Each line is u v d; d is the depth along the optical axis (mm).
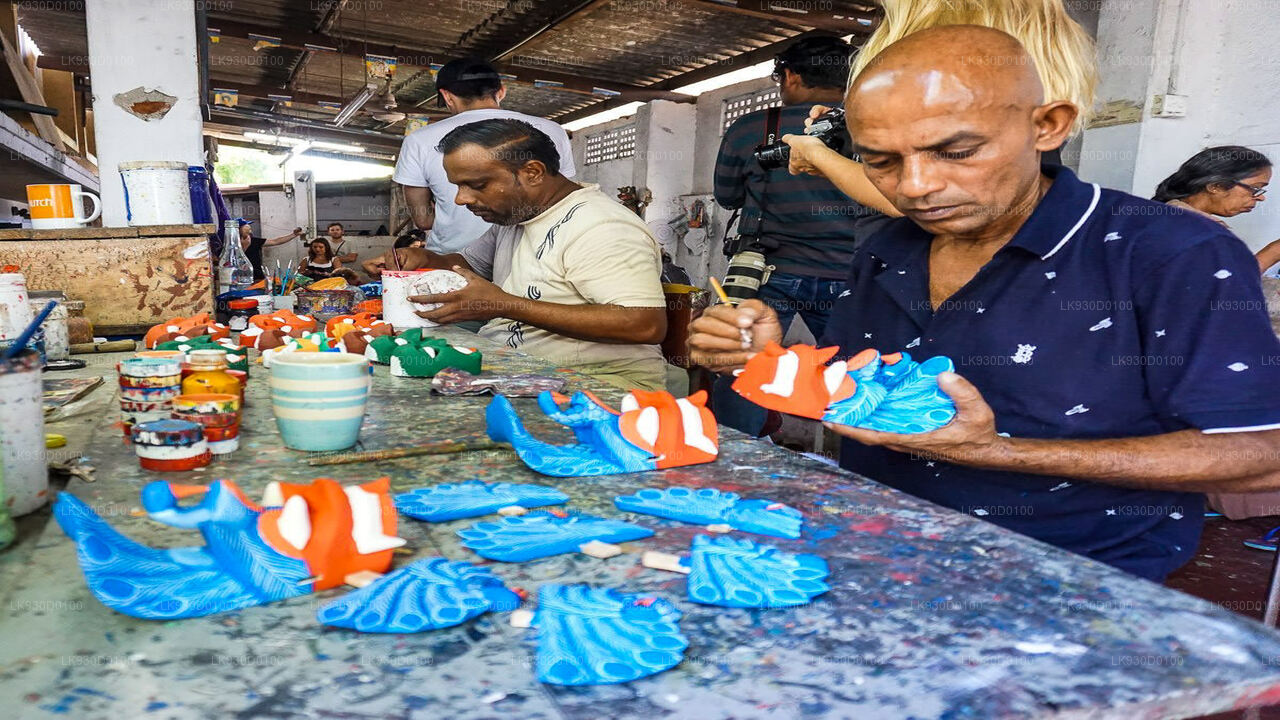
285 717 476
